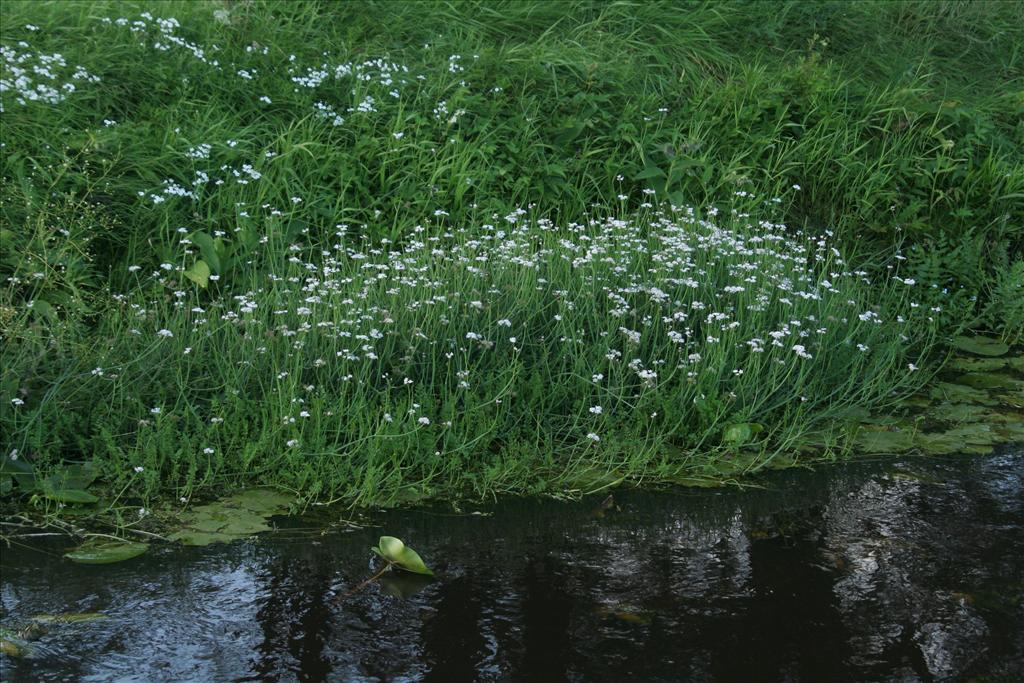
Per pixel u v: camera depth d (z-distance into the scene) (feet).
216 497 14.05
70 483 13.76
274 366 15.56
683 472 15.40
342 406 15.05
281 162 21.94
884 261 23.85
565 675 10.12
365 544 12.91
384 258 20.26
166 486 14.17
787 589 11.84
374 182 22.85
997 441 16.66
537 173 23.65
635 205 24.26
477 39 28.17
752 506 14.21
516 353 16.48
